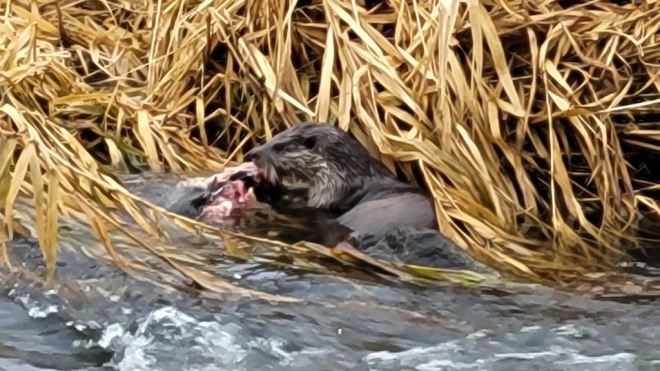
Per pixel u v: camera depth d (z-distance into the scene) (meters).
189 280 6.63
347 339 5.79
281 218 8.47
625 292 6.96
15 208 7.54
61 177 7.56
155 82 11.13
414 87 9.78
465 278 7.05
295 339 5.75
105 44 12.02
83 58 11.60
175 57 11.20
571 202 9.06
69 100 10.25
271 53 10.65
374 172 9.11
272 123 10.27
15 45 10.45
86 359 5.54
